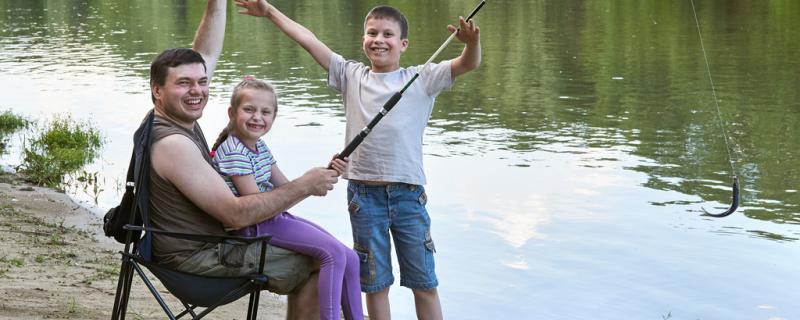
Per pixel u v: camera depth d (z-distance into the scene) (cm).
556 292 699
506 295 695
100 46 2652
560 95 1727
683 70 2042
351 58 2291
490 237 838
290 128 1362
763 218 918
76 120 1442
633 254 795
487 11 3519
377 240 432
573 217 907
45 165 1083
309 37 453
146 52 2498
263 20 3303
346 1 4016
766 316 669
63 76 1986
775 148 1256
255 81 380
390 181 428
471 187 1024
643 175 1092
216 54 453
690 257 785
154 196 359
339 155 385
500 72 2028
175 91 359
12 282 559
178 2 4303
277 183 395
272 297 621
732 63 2128
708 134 1353
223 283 361
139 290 589
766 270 761
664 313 669
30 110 1552
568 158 1184
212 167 361
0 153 1189
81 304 520
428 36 2742
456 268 750
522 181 1051
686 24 2978
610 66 2112
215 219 365
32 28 3203
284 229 371
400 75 434
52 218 843
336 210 906
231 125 380
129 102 1636
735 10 3347
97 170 1102
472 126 1412
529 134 1350
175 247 360
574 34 2781
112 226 361
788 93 1716
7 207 862
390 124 426
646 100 1670
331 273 369
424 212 437
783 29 2764
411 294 670
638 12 3381
